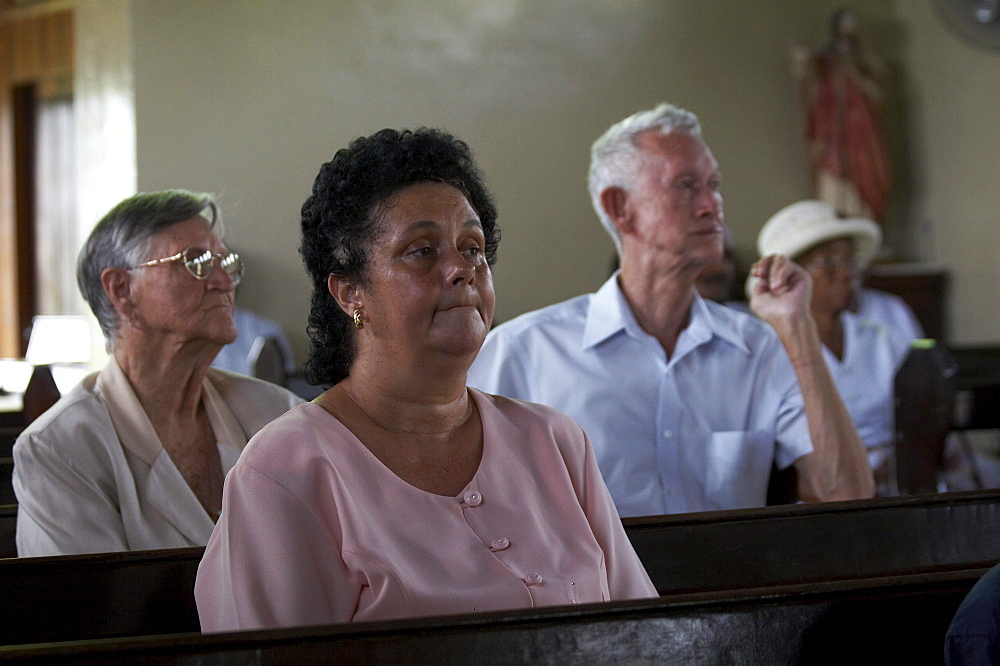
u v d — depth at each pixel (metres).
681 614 1.23
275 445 1.35
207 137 6.60
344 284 1.44
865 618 1.29
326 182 1.44
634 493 2.46
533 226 7.30
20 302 9.23
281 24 6.73
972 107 7.52
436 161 1.42
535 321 2.58
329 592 1.31
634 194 2.47
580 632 1.19
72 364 8.12
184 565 1.64
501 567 1.34
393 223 1.39
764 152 7.87
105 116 6.82
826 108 7.69
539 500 1.44
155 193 2.21
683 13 7.68
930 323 7.66
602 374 2.49
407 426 1.42
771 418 2.54
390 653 1.13
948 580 1.33
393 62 6.97
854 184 7.65
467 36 7.15
